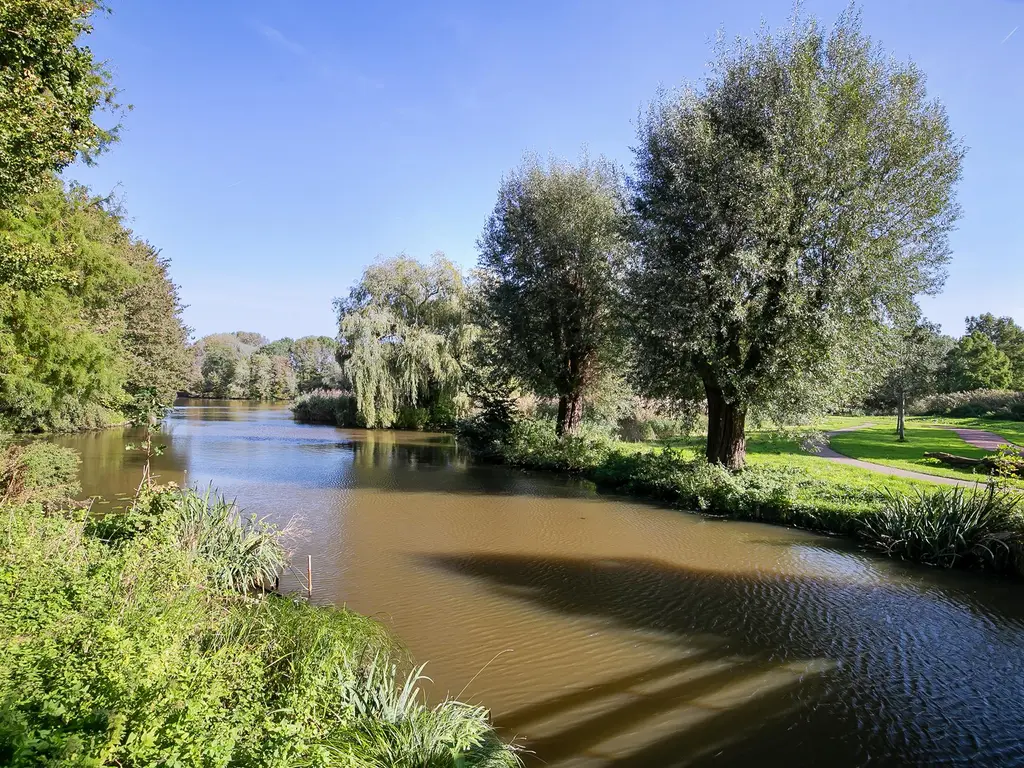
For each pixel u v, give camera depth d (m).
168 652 3.98
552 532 12.38
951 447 23.47
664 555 10.83
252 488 16.70
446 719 4.49
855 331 14.33
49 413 24.42
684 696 5.92
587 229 22.62
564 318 23.02
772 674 6.40
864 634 7.44
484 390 27.38
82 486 15.70
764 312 14.59
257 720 3.81
